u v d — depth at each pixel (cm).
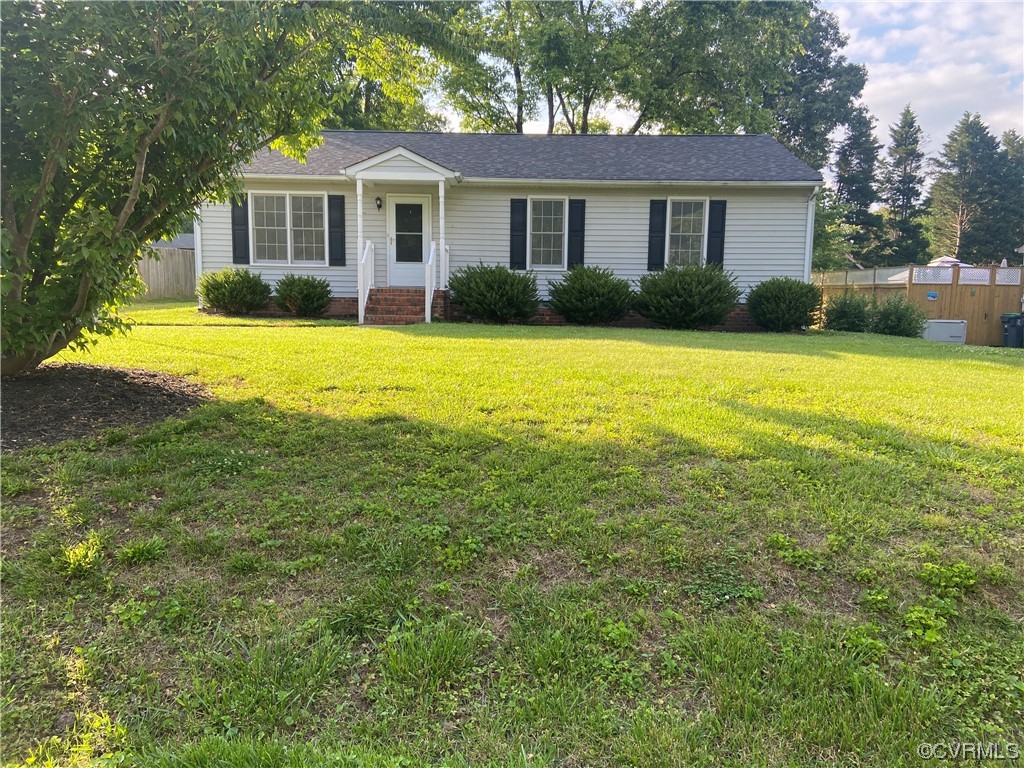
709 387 568
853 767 160
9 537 262
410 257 1405
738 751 164
